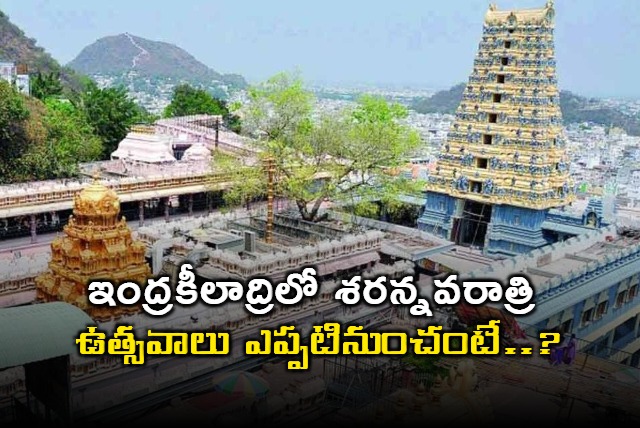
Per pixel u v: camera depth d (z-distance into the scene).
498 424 29.64
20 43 193.75
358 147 56.78
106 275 37.62
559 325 45.78
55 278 39.19
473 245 68.25
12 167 75.12
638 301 56.97
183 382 32.78
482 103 64.94
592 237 58.34
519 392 33.09
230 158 61.50
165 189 72.38
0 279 41.06
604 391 33.56
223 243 45.12
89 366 29.30
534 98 62.06
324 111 60.06
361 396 32.62
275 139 58.47
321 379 33.50
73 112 97.56
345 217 60.75
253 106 59.66
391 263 52.81
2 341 24.48
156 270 43.84
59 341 25.48
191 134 102.38
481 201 64.75
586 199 80.88
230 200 60.38
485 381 34.12
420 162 86.94
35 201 61.88
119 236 38.38
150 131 89.31
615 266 51.94
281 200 69.81
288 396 31.86
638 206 88.19
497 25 63.91
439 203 68.94
